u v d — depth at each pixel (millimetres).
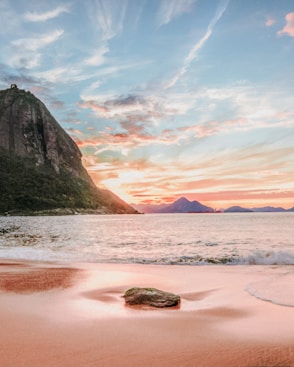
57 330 6102
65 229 56438
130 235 39375
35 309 7676
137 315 7199
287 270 13883
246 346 5355
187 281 11547
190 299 8867
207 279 11883
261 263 16094
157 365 4617
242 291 9688
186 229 51531
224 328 6297
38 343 5406
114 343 5438
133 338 5688
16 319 6828
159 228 57094
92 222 94375
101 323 6586
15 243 29766
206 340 5621
